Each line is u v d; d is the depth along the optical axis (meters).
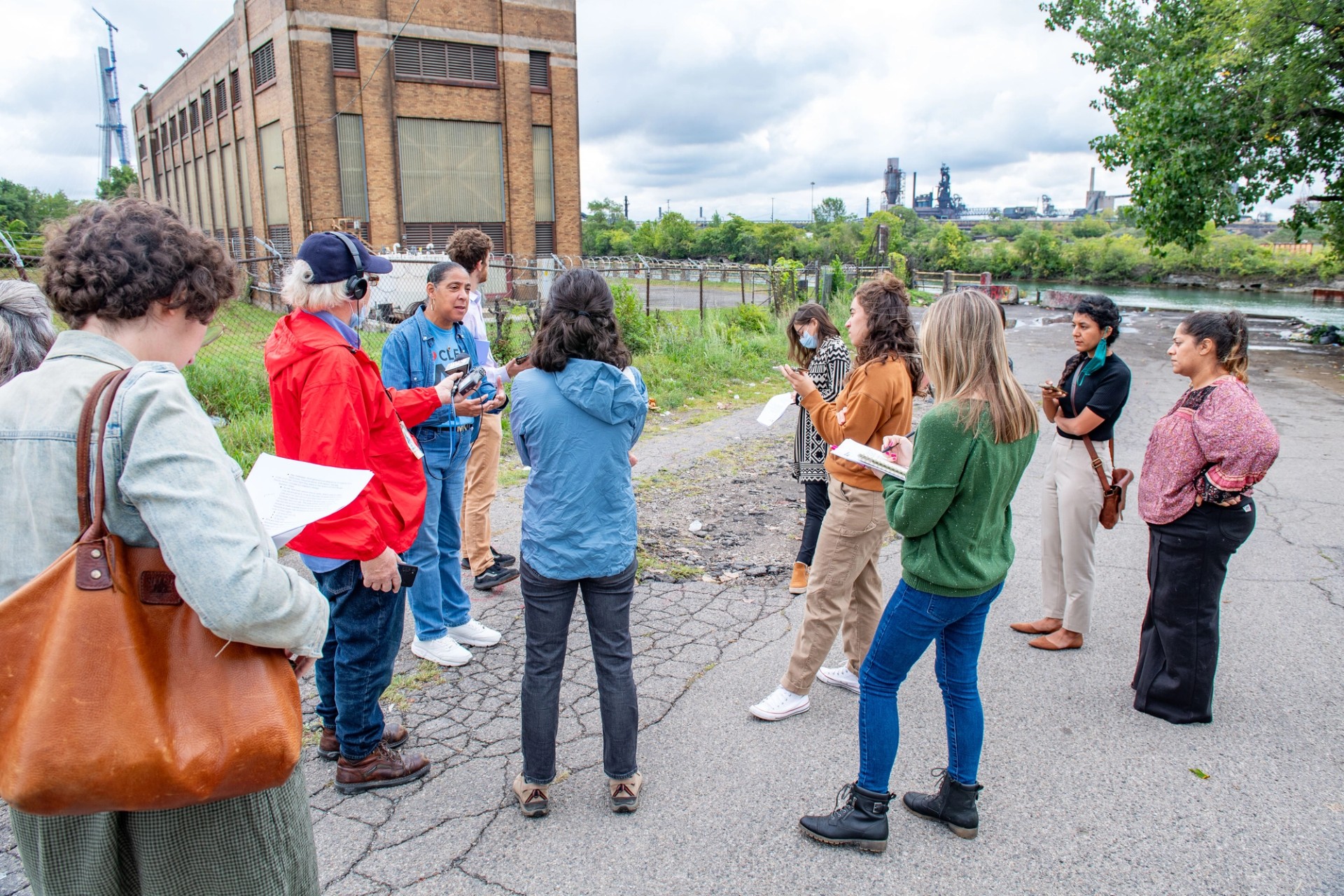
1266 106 17.58
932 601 2.61
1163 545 3.50
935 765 3.26
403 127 25.91
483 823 2.87
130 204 1.55
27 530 1.37
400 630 2.97
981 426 2.46
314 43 24.02
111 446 1.36
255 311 17.47
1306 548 5.74
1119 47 22.39
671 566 5.38
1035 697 3.77
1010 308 32.03
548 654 2.83
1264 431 3.23
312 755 3.29
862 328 3.49
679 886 2.58
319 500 1.96
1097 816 2.94
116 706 1.31
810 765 3.23
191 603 1.35
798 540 5.93
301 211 24.61
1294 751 3.34
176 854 1.49
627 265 28.36
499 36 26.77
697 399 11.58
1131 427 9.73
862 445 2.85
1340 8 16.22
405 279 17.83
